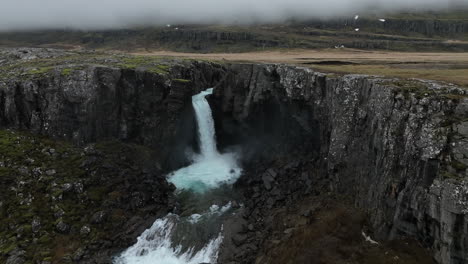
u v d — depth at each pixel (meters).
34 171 51.62
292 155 60.00
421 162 32.06
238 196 55.72
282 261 37.53
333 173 47.09
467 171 28.02
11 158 52.28
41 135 59.09
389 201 35.72
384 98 38.44
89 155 57.38
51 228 44.88
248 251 41.59
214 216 49.94
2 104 58.75
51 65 70.31
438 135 31.16
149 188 54.53
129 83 63.28
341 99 46.88
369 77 44.59
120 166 57.41
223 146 74.81
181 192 57.28
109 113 61.75
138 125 63.94
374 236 36.59
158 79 63.88
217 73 92.56
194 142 71.81
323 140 52.56
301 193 50.00
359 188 42.09
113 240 45.03
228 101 69.19
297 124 59.59
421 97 34.53
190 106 68.75
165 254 43.94
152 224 48.56
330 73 54.09
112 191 52.16
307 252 36.88
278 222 44.97
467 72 51.59
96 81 60.28
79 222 46.50
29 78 60.22
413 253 31.80
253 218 48.12
